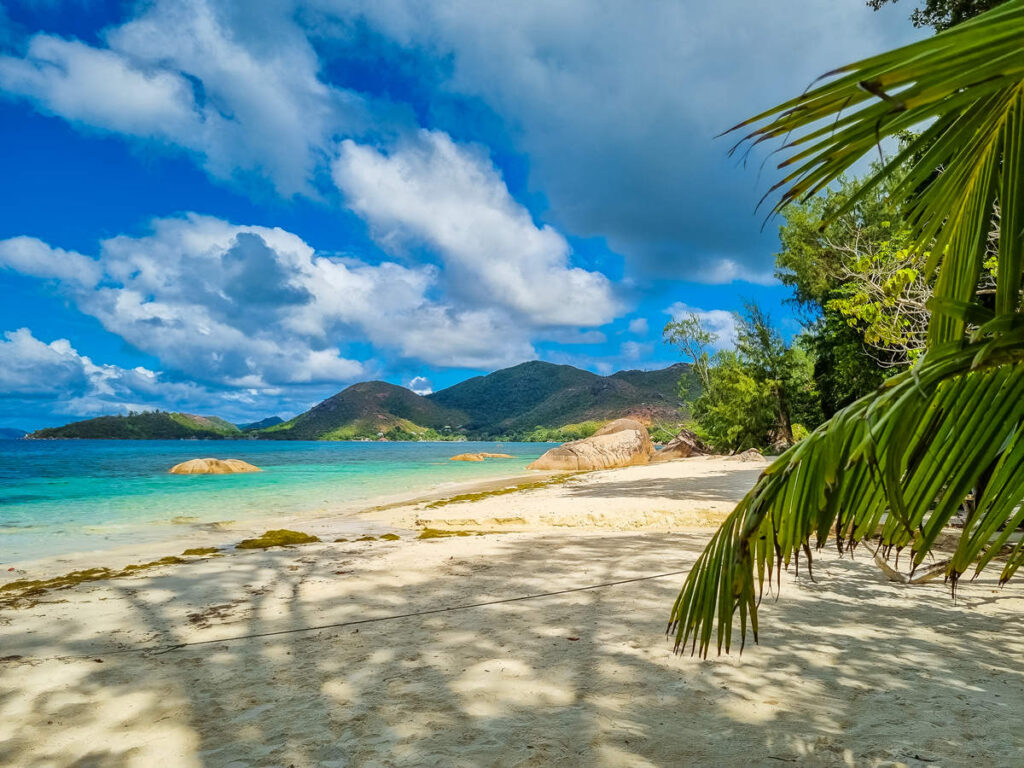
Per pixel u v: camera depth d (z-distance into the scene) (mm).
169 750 2676
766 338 37688
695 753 2590
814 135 1191
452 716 2984
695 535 9648
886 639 4207
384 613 4922
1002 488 1607
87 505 16641
